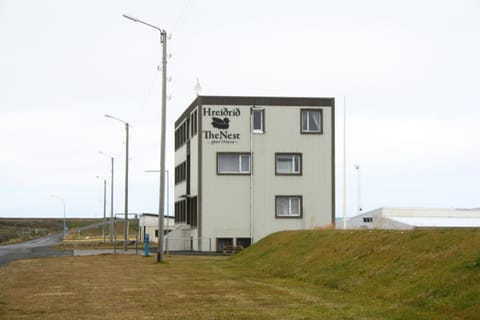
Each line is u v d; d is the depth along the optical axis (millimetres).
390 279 16812
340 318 13234
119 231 138625
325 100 55281
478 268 14227
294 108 55000
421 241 18453
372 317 13258
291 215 54438
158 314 14344
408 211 60906
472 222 58062
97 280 22656
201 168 53844
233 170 54312
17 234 134625
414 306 14148
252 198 54031
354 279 18453
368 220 62594
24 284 21391
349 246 22266
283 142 54719
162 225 33906
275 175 54500
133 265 31031
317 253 23969
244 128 54500
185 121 61156
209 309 14961
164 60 35406
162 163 34500
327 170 55062
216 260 34594
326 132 55188
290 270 23625
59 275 25000
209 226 53594
